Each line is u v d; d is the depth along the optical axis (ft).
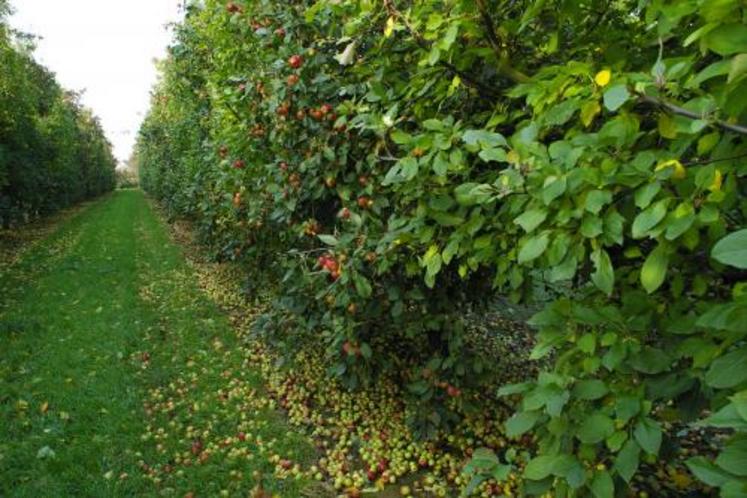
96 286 29.30
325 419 14.07
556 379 4.65
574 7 5.70
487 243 6.56
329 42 10.14
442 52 6.38
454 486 11.21
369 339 12.33
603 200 4.22
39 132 64.54
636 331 4.83
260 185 13.83
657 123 4.53
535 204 4.96
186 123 37.06
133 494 10.78
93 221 68.59
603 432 4.31
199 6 22.25
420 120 8.25
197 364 17.83
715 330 4.27
